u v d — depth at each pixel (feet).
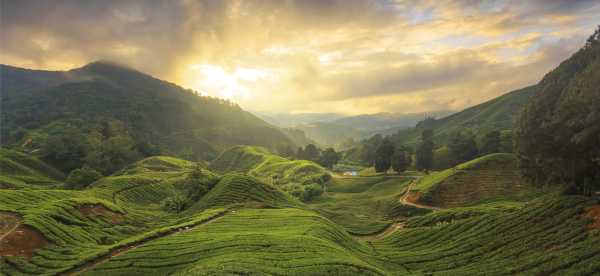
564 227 146.30
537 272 119.96
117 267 163.12
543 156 200.95
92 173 514.68
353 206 426.51
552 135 186.91
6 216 203.41
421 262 169.89
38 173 603.67
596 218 139.74
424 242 206.80
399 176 552.82
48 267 164.45
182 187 511.40
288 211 279.49
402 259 178.70
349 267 134.10
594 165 163.53
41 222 203.92
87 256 176.35
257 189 357.61
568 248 128.16
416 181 479.82
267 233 196.44
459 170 392.27
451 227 210.38
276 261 140.46
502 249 153.69
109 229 247.50
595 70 186.50
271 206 315.78
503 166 376.68
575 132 167.02
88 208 266.98
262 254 150.30
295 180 583.17
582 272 110.22
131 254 177.47
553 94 251.60
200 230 228.43
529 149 230.48
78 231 220.02
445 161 594.24
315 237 184.85
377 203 416.26
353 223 327.26
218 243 176.65
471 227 197.67
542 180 236.02
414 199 376.48
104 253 181.78
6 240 176.96
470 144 552.41
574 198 163.22
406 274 154.51
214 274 119.34
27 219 201.98
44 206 236.63
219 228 230.27
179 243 189.26
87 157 645.51
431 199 360.89
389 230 288.30
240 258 142.92
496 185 351.05
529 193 313.73
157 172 614.34
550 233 147.33
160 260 166.20
